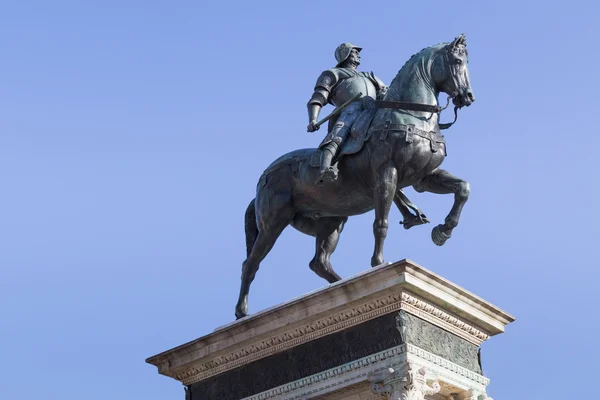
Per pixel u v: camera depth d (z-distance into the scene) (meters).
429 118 21.81
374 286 20.42
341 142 22.09
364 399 20.47
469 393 21.11
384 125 21.67
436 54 22.27
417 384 19.80
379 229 21.23
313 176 22.36
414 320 20.50
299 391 21.02
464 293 21.16
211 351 22.36
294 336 21.39
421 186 22.20
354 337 20.72
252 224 24.08
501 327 22.12
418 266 20.22
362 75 23.62
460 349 21.39
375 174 21.53
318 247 23.44
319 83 23.44
